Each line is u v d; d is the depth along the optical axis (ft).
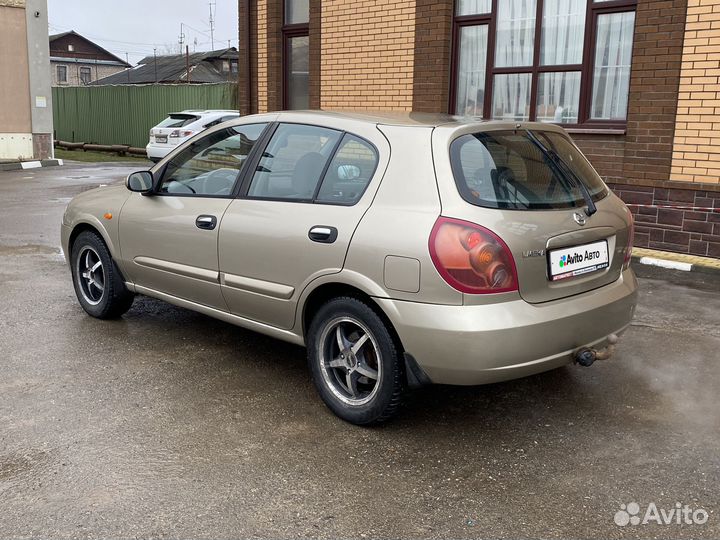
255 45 40.32
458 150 11.79
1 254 26.32
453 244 10.95
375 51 34.09
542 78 29.84
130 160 75.87
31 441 11.68
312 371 13.12
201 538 9.18
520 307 11.25
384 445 11.84
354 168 12.71
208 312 15.51
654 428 12.58
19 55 63.62
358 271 11.93
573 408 13.43
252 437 12.04
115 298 17.81
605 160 27.76
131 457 11.23
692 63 25.12
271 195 13.93
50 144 67.00
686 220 25.99
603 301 12.47
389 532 9.37
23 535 9.14
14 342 16.51
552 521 9.68
